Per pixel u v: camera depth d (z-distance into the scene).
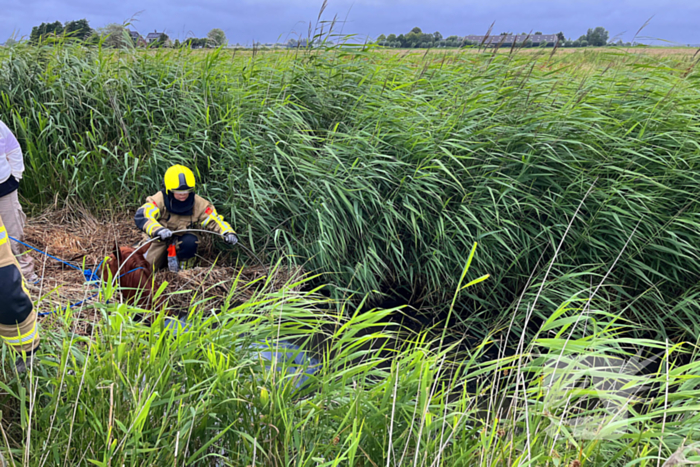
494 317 4.09
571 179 4.40
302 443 1.82
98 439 1.72
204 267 4.23
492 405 2.14
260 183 4.46
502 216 4.37
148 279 3.26
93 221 4.71
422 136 4.66
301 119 4.79
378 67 5.45
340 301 4.03
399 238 4.57
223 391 1.94
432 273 4.41
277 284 4.00
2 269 1.56
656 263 4.21
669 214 4.27
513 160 4.51
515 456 1.81
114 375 1.82
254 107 4.97
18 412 1.89
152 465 1.63
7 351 1.89
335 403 2.13
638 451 1.87
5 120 4.86
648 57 5.61
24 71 5.09
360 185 4.33
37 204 4.82
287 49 5.55
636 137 4.66
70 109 4.99
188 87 5.20
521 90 4.88
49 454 1.66
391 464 1.80
